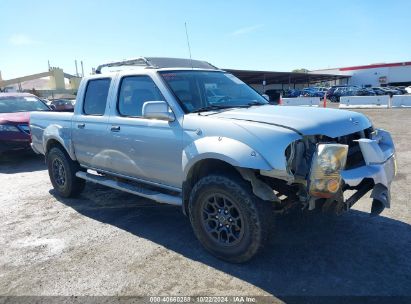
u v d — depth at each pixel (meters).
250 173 3.22
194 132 3.61
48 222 4.89
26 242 4.27
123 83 4.61
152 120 4.09
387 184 3.55
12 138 8.77
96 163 5.02
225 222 3.47
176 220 4.75
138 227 4.57
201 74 4.55
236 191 3.26
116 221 4.82
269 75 53.88
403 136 10.54
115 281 3.33
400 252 3.62
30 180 7.36
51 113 5.95
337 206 3.26
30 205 5.67
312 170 3.05
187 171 3.62
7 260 3.83
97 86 5.03
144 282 3.29
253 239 3.26
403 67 60.38
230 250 3.46
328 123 3.46
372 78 63.97
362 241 3.88
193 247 3.95
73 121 5.32
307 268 3.39
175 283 3.25
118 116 4.57
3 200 6.00
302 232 4.14
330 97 38.44
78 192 5.86
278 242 3.91
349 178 3.20
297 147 3.19
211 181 3.44
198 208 3.62
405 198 5.13
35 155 10.24
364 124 3.85
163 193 4.34
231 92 4.61
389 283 3.10
